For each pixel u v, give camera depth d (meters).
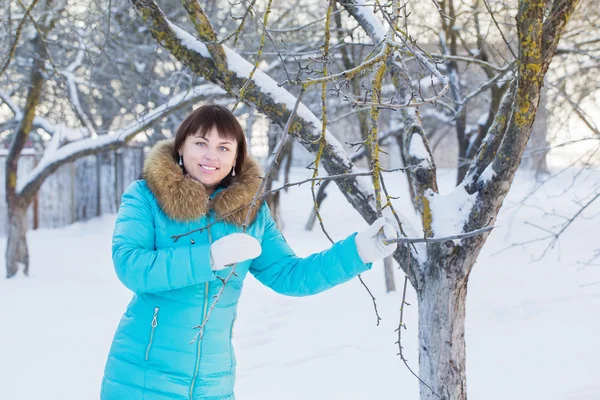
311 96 10.39
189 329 2.01
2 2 7.59
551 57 2.34
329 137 2.83
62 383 4.47
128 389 2.00
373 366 4.30
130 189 2.13
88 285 8.31
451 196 2.70
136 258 1.92
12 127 13.32
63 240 13.47
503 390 3.65
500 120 2.64
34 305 7.12
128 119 13.09
